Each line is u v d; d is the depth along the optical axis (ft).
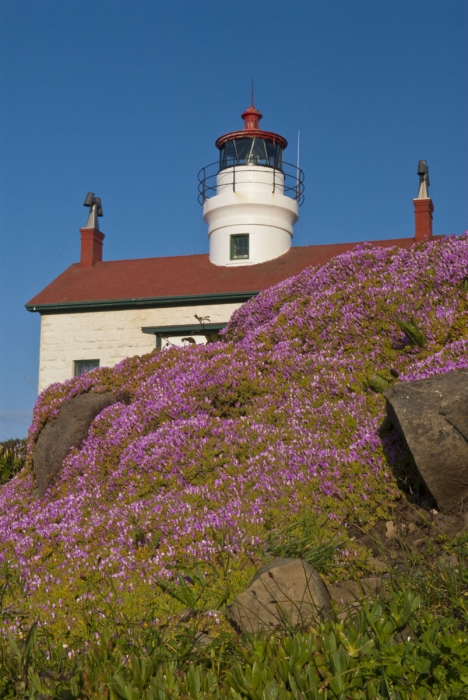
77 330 82.23
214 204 87.20
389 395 21.18
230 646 15.03
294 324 33.73
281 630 14.99
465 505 19.30
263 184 86.58
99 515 25.16
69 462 32.24
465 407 19.27
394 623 13.66
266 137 88.53
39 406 38.06
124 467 27.99
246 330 40.75
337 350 30.78
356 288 33.24
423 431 19.49
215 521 21.11
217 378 31.14
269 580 16.07
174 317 79.51
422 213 84.94
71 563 20.85
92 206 95.04
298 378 29.99
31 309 82.99
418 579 15.96
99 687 13.38
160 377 34.65
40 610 17.71
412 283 31.30
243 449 25.98
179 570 18.60
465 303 28.55
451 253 31.24
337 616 15.60
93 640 15.98
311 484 22.00
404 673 12.08
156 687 12.97
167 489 25.77
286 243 88.17
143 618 16.55
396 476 21.25
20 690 13.92
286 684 12.78
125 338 80.69
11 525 27.04
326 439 24.30
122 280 85.71
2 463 42.98
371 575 17.85
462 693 11.44
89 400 35.81
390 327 29.48
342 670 12.60
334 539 19.24
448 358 24.59
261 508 21.38
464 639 12.26
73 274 90.53
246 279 81.00
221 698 12.68
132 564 19.63
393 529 19.79
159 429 29.01
